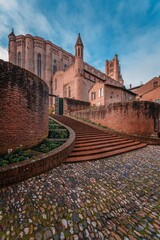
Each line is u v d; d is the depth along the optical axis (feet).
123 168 20.58
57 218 10.12
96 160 23.53
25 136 22.03
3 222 9.46
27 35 128.88
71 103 83.20
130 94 94.22
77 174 17.48
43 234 8.83
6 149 18.95
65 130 35.78
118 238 8.85
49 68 139.23
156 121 46.80
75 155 23.76
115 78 200.44
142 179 17.30
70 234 8.96
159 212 11.44
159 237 9.07
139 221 10.37
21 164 14.93
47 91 30.91
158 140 39.06
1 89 18.35
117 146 31.89
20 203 11.29
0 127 18.24
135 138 39.11
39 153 20.79
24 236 8.63
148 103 45.06
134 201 12.75
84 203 11.93
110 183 15.79
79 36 114.73
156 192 14.43
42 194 12.69
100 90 81.46
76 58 111.65
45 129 29.35
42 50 136.87
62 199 12.22
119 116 47.06
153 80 90.38
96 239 8.71
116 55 204.03
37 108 25.31
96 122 55.98
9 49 130.62
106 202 12.32
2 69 18.45
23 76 21.65
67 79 121.49
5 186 13.34
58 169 18.69
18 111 20.71
